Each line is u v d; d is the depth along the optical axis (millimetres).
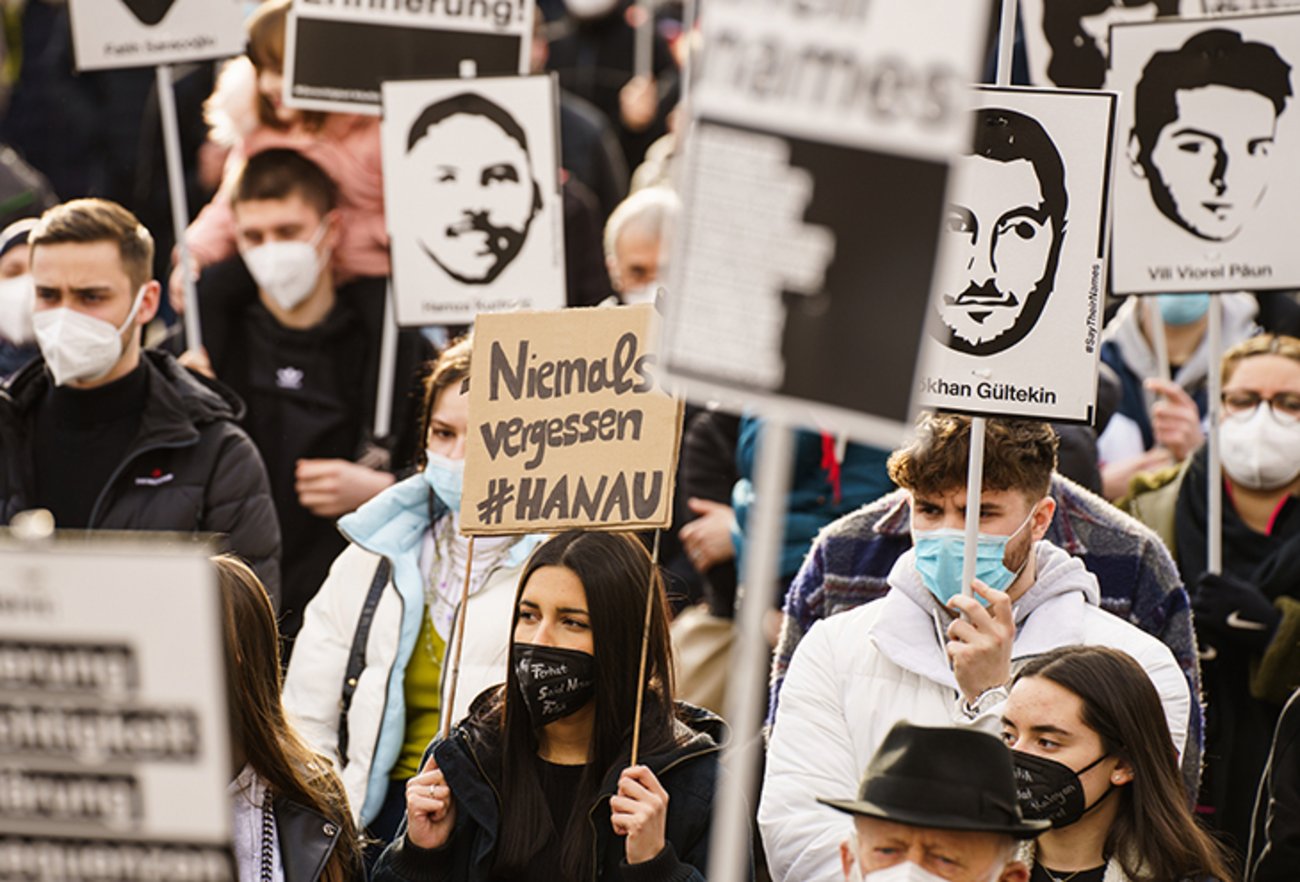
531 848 13156
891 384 8922
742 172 9047
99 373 17734
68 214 17672
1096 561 15195
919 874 10836
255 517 18094
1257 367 18469
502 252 20047
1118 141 17797
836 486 19031
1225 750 17578
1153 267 17750
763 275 9039
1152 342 22891
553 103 20047
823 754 14062
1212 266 17641
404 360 21797
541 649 13211
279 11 22031
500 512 13703
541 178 20047
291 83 21359
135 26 21969
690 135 9117
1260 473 18250
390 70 21344
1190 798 14953
